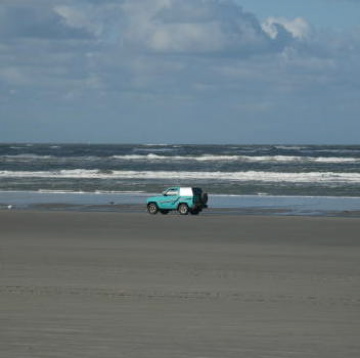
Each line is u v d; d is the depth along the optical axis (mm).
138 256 55844
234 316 31297
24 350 24844
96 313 31594
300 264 51812
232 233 77125
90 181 195750
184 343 26094
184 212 109812
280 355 24562
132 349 25141
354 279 44031
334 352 25078
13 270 46844
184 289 39031
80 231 79125
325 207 121938
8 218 96812
